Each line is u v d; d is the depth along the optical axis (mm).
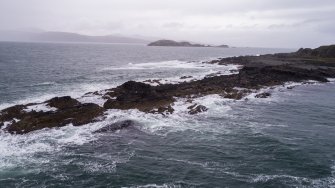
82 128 24656
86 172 18062
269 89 43812
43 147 21234
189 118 28484
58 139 22562
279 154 20656
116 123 25406
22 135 22984
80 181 17094
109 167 18688
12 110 27453
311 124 28094
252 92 40281
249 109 32625
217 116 29516
